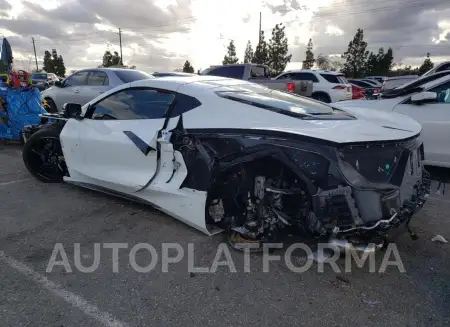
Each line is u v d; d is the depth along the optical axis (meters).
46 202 3.87
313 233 2.46
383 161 2.42
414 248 2.91
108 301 2.23
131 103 3.49
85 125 3.81
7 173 4.98
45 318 2.07
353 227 2.28
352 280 2.47
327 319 2.08
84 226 3.28
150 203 3.34
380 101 4.94
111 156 3.53
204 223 2.87
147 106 3.36
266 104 2.89
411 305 2.21
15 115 6.54
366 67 55.69
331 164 2.28
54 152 4.40
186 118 3.01
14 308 2.15
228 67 11.66
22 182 4.57
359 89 13.40
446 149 4.45
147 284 2.41
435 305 2.21
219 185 2.79
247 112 2.78
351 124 2.63
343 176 2.25
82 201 3.89
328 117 2.81
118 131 3.46
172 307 2.18
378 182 2.36
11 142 7.13
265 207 2.67
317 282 2.45
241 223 2.85
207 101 2.98
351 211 2.26
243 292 2.33
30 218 3.46
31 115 6.58
